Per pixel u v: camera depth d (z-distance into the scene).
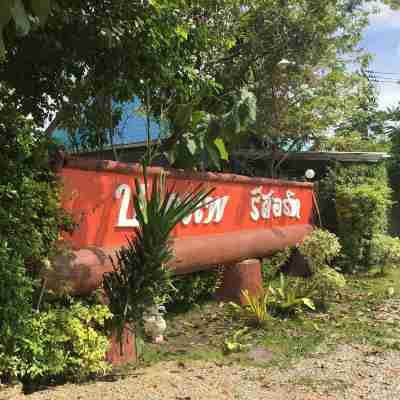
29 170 4.59
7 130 4.43
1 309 4.30
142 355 6.04
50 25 5.68
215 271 8.69
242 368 5.76
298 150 14.14
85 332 5.02
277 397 4.84
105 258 5.81
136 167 6.60
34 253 4.69
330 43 11.83
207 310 8.24
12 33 5.31
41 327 4.60
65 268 5.13
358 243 12.05
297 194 11.81
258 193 10.11
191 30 7.03
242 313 7.85
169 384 4.94
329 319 8.02
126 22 5.98
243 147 13.80
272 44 11.30
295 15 11.42
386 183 13.64
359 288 10.49
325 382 5.33
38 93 7.35
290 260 11.04
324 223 12.91
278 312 8.16
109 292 5.31
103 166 6.02
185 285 7.98
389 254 11.83
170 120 8.44
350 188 12.28
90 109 8.61
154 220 5.12
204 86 7.60
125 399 4.36
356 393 5.02
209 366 5.79
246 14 11.18
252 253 9.35
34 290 4.93
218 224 8.90
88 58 6.53
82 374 4.97
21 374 4.43
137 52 6.27
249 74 11.37
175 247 7.33
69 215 5.19
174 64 6.63
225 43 9.48
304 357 6.24
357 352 6.43
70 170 5.61
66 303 5.41
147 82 6.95
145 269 5.14
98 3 5.85
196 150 7.93
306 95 12.23
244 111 8.01
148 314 5.45
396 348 6.60
